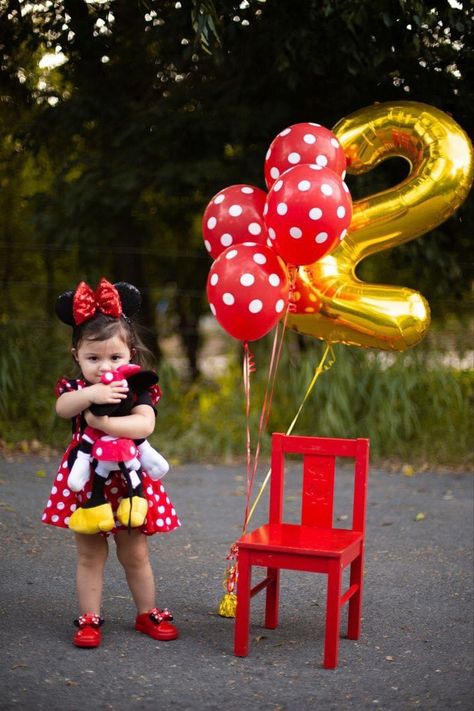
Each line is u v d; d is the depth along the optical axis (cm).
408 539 563
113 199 832
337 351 827
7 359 840
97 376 374
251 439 812
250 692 334
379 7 625
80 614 411
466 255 880
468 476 749
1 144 941
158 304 1016
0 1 757
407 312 424
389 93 757
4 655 360
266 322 386
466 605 440
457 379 840
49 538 535
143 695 329
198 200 920
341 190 382
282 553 360
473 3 648
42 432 838
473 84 738
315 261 391
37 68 874
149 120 819
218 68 802
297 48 693
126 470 368
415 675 354
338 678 349
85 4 752
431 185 436
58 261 958
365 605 438
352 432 812
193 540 549
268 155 413
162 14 736
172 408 845
